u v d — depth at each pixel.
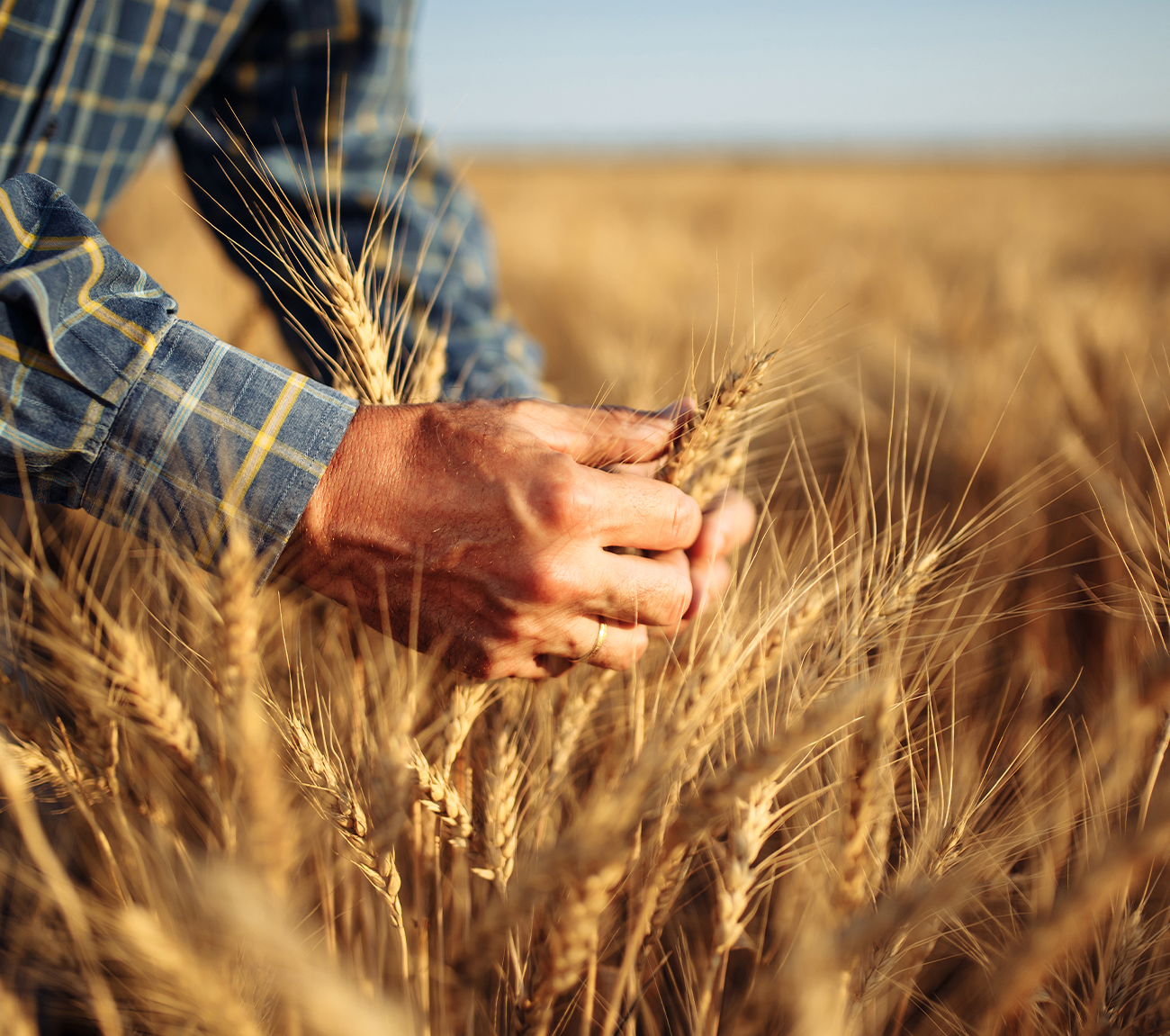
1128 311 3.40
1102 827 1.08
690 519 1.10
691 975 1.23
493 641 1.06
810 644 1.21
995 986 0.69
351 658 1.33
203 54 1.76
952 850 1.05
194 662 1.22
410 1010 0.98
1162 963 1.13
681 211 16.39
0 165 1.51
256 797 0.68
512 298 6.75
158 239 5.52
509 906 0.73
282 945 0.63
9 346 0.91
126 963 0.91
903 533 1.21
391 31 1.84
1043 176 33.22
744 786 0.74
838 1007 0.83
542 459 1.00
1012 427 2.64
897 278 5.54
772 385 1.29
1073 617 2.04
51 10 1.46
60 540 1.69
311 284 1.22
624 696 1.44
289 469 0.99
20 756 0.98
